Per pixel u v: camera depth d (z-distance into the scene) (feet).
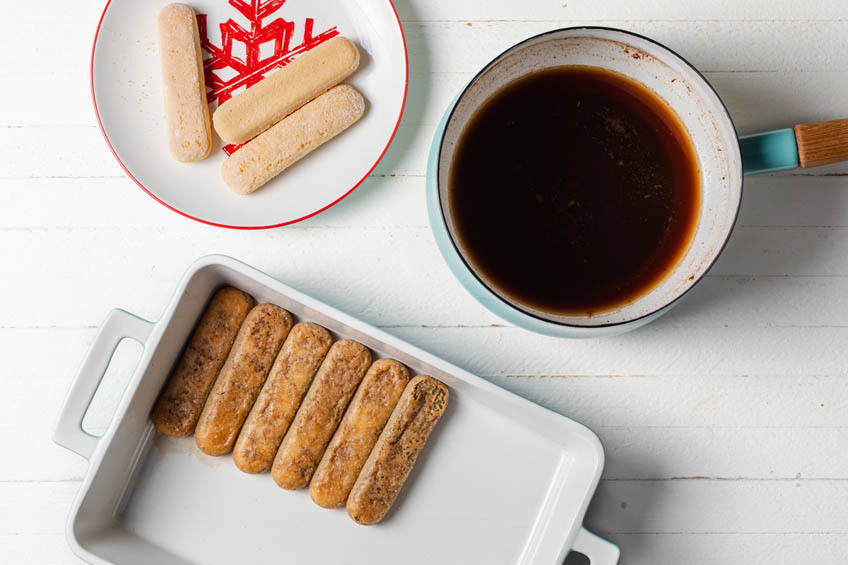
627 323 2.23
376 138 2.54
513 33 2.56
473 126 2.31
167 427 2.51
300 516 2.55
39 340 2.59
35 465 2.59
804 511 2.60
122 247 2.57
